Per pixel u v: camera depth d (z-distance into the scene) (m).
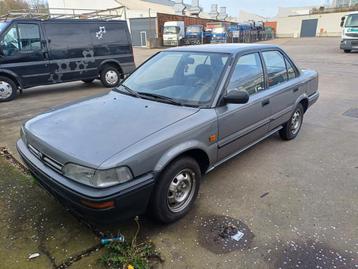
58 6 42.88
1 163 4.14
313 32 61.91
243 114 3.49
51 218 2.94
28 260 2.44
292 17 64.06
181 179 2.84
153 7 51.38
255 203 3.21
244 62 3.65
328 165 4.09
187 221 2.91
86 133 2.62
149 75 3.86
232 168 4.00
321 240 2.65
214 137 3.10
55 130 2.74
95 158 2.28
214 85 3.26
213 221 2.91
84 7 42.72
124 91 3.68
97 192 2.21
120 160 2.27
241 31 37.31
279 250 2.54
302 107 5.10
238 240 2.65
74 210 2.46
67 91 9.56
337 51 21.47
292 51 22.45
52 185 2.48
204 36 34.56
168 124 2.74
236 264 2.39
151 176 2.46
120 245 2.53
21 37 8.05
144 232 2.75
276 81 4.25
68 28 8.84
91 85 10.61
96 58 9.58
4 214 3.01
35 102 8.00
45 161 2.62
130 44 10.33
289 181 3.66
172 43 31.81
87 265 2.37
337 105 7.27
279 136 5.10
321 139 5.06
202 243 2.62
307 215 3.00
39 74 8.52
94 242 2.62
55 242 2.63
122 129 2.65
